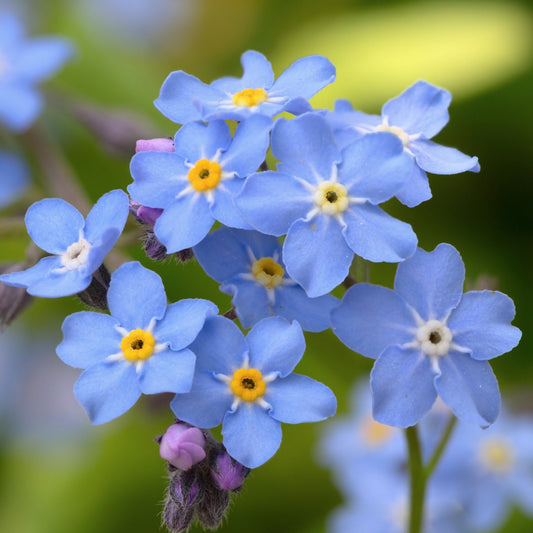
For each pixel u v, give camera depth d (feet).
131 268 0.32
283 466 0.45
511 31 0.47
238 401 0.31
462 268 0.32
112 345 0.32
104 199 0.32
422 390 0.32
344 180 0.32
